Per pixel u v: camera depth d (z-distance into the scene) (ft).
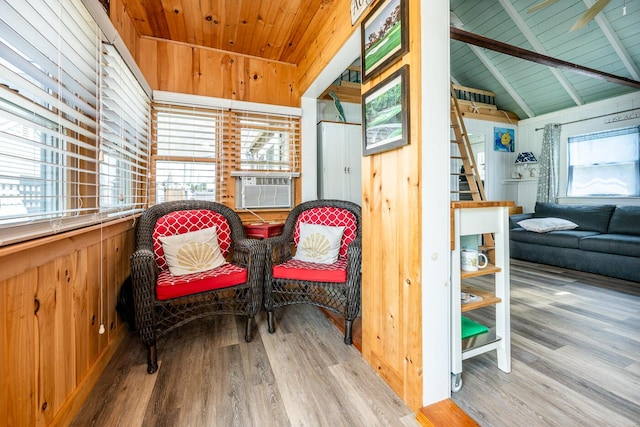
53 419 3.55
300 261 7.22
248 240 7.02
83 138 4.83
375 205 5.01
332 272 6.20
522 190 17.80
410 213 4.07
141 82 7.02
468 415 3.89
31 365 3.18
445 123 4.10
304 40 8.29
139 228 6.42
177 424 3.83
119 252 6.02
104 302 5.23
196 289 5.58
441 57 4.05
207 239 6.97
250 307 6.15
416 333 3.97
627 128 13.38
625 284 9.80
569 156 15.48
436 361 4.09
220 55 8.82
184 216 7.27
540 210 14.80
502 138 17.54
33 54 3.41
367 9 5.02
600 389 4.49
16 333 2.95
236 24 7.53
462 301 4.74
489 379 4.75
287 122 9.66
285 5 6.79
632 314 7.32
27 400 3.10
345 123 10.56
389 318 4.62
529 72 14.79
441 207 4.10
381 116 4.64
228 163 8.96
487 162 17.17
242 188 9.06
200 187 8.72
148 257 5.10
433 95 4.01
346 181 10.54
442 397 4.15
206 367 5.14
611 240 10.53
